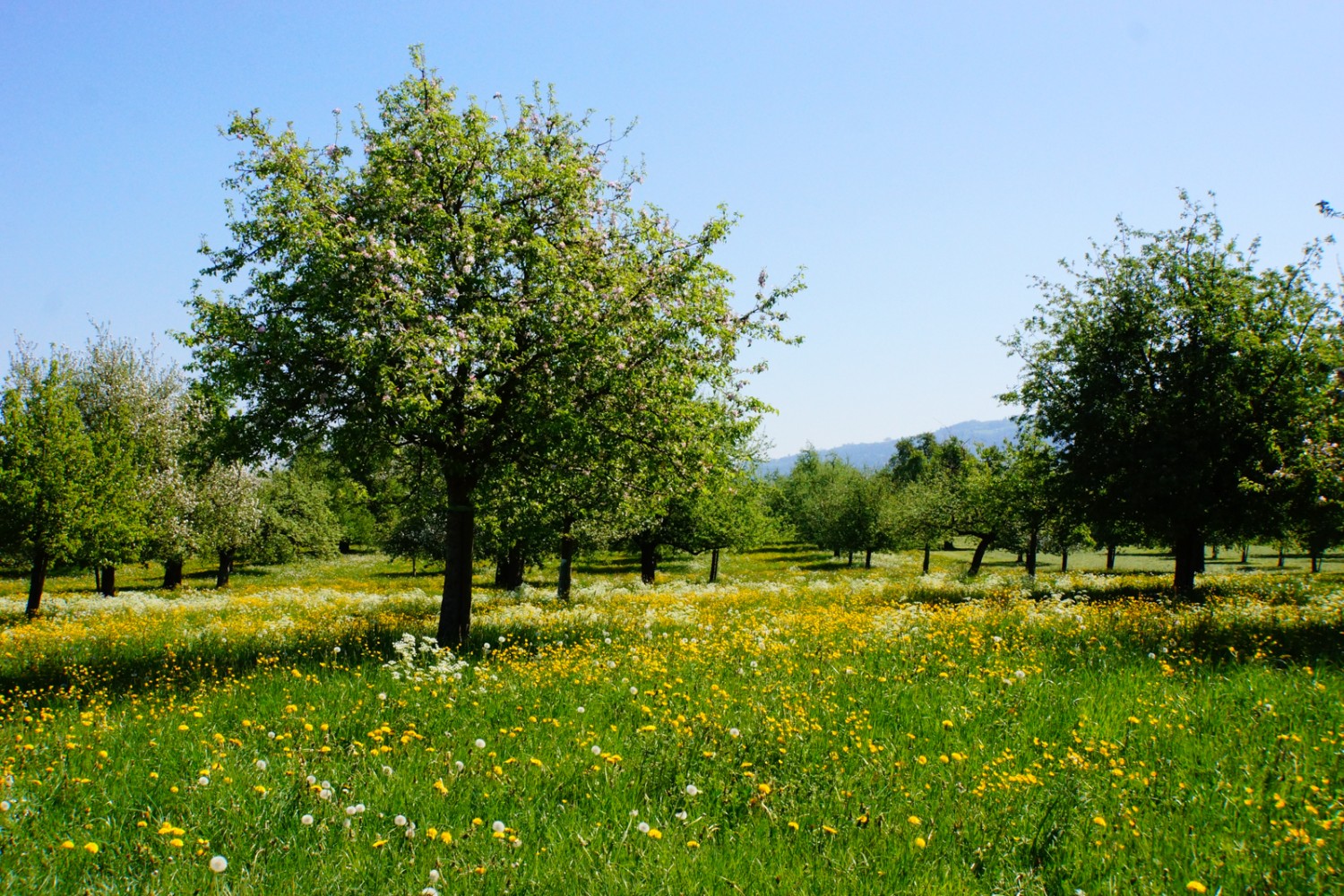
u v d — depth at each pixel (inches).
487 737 261.1
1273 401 775.7
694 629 543.8
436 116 482.9
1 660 479.8
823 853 174.6
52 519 919.7
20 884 151.7
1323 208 445.1
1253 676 332.8
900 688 315.3
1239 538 880.9
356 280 435.2
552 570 2033.7
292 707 285.4
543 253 467.2
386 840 173.3
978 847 179.2
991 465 1157.7
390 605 1042.7
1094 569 1959.9
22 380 1182.9
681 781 215.6
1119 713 276.2
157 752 244.4
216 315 469.7
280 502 2084.2
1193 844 180.2
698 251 509.0
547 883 157.6
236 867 163.3
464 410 478.9
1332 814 193.3
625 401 486.0
